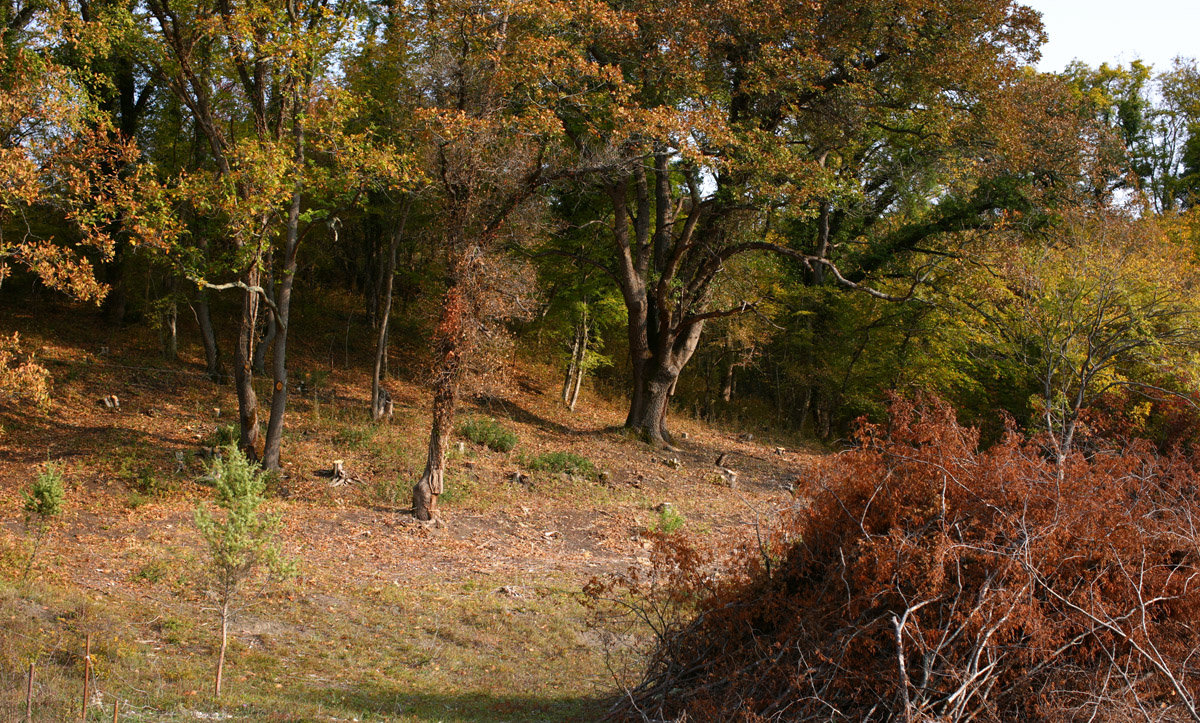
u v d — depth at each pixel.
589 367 30.45
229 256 17.66
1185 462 8.11
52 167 12.74
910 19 19.95
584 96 19.53
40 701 6.72
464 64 16.95
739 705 6.64
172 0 16.67
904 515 7.13
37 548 11.80
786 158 19.94
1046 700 6.21
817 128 21.94
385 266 27.89
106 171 18.47
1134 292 14.30
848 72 21.22
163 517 15.10
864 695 6.56
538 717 8.07
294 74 15.82
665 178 26.19
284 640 10.29
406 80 20.23
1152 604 6.89
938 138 21.97
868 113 21.89
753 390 36.25
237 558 8.08
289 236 18.25
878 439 7.90
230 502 8.34
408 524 16.66
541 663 10.33
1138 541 6.86
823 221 31.27
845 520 7.47
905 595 6.71
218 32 15.85
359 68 20.61
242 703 7.71
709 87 21.27
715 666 7.41
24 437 17.45
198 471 17.45
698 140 20.34
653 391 26.09
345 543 15.16
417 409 23.95
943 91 21.75
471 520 17.56
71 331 23.25
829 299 31.47
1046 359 13.96
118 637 9.22
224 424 19.86
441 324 17.25
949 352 29.12
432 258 24.55
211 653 9.37
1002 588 6.37
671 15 19.73
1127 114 38.56
